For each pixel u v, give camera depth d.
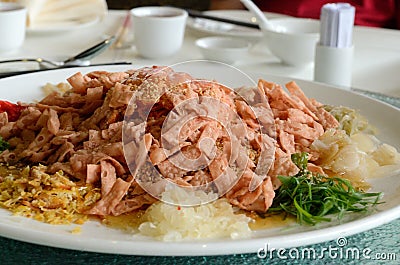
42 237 0.45
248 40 1.06
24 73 0.79
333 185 0.54
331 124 0.66
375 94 0.81
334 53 0.88
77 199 0.52
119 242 0.44
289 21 1.05
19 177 0.55
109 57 0.98
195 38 1.11
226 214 0.50
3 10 1.00
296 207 0.51
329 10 0.88
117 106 0.57
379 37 1.11
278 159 0.55
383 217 0.49
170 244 0.45
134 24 0.98
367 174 0.59
